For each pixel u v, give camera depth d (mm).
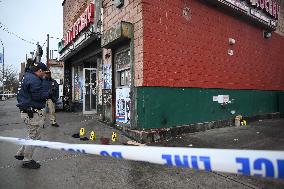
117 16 8258
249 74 10898
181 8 7809
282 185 3611
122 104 8211
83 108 12992
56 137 6867
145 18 6848
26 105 4211
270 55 12469
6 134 7113
